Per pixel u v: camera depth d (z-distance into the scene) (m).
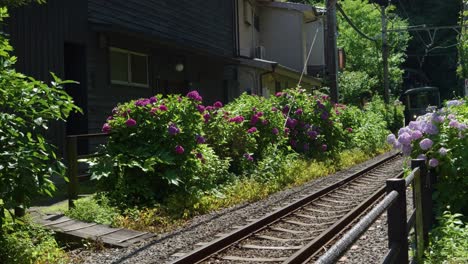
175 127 9.73
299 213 8.98
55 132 11.98
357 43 44.50
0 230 6.04
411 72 63.50
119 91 14.66
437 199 6.74
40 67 11.73
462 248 5.31
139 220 8.20
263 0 31.03
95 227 7.67
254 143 12.82
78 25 12.92
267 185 11.45
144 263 6.16
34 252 6.09
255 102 14.54
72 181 8.59
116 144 9.71
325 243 6.81
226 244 6.81
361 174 13.89
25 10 11.37
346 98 36.00
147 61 16.30
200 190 9.78
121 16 14.83
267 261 6.07
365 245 6.44
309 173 13.69
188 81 18.70
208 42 21.14
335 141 17.73
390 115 30.66
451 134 6.89
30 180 5.69
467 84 30.73
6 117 5.75
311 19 33.72
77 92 13.12
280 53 32.34
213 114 12.19
